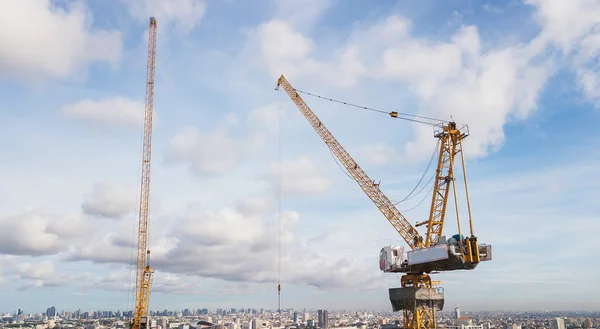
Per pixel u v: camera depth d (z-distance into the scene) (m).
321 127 183.00
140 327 187.75
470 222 126.75
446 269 137.75
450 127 142.75
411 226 154.88
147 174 198.00
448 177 142.75
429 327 142.62
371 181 165.50
